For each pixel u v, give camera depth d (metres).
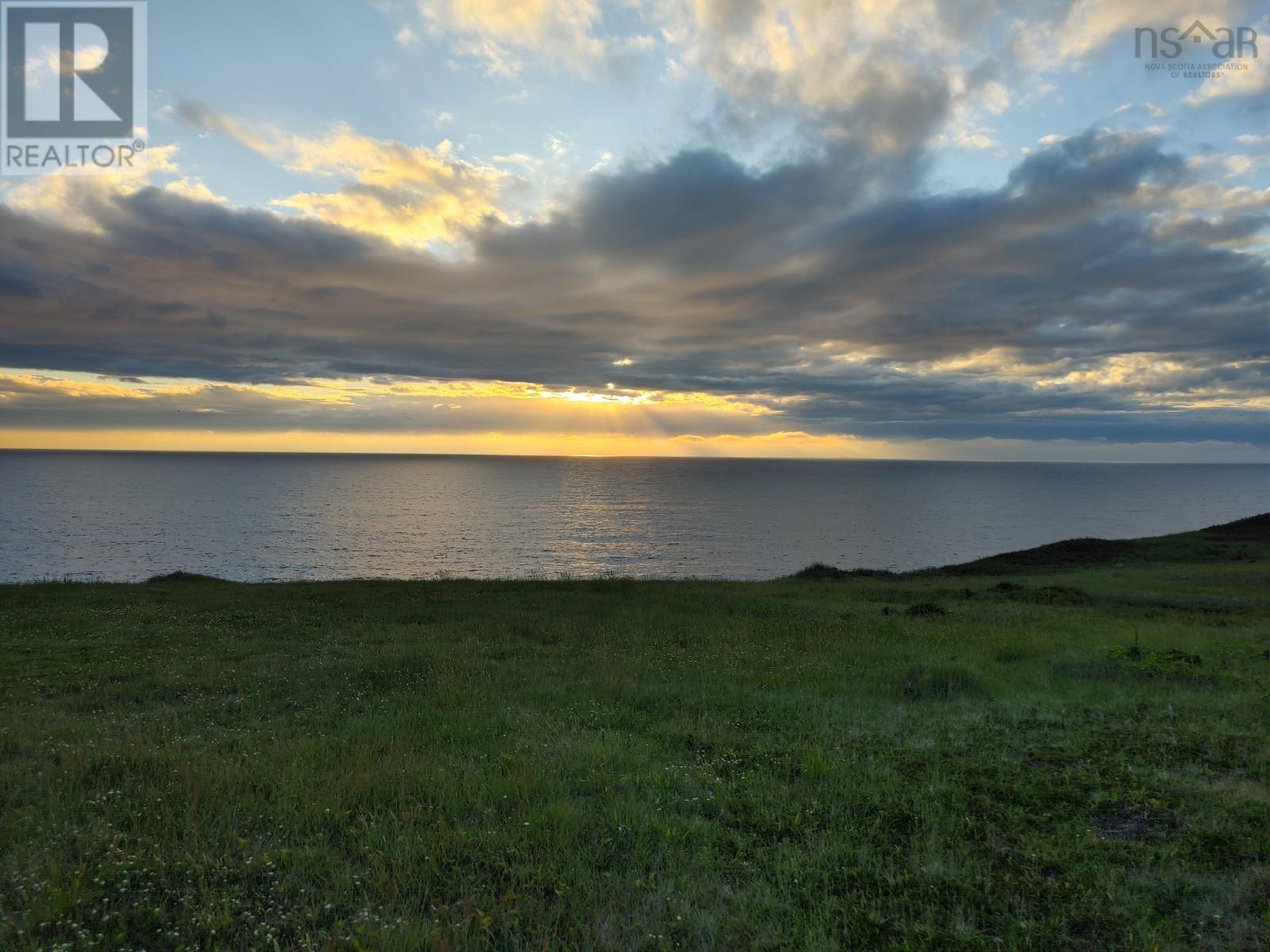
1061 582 30.28
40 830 5.41
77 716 9.20
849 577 35.19
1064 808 5.98
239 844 5.27
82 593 23.20
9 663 12.64
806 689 10.86
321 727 8.76
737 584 30.16
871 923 4.25
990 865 4.98
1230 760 7.16
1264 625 17.95
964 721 8.85
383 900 4.54
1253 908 4.38
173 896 4.56
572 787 6.53
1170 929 4.18
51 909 4.23
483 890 4.66
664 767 7.06
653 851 5.26
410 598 23.17
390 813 5.71
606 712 9.36
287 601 21.88
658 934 4.12
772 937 4.12
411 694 10.50
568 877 4.77
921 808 5.98
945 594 26.09
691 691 10.72
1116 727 8.46
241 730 8.67
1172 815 5.84
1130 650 12.75
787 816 5.87
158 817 5.70
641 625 17.83
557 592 25.64
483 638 15.77
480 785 6.47
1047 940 4.08
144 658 13.17
